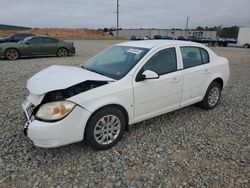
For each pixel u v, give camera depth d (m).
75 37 51.62
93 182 2.79
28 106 3.47
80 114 3.11
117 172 2.98
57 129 2.99
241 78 9.01
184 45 4.47
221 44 40.72
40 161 3.16
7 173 2.91
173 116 4.76
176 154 3.40
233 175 2.95
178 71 4.24
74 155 3.31
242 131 4.20
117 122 3.51
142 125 4.30
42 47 14.21
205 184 2.79
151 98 3.85
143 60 3.79
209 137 3.94
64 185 2.73
